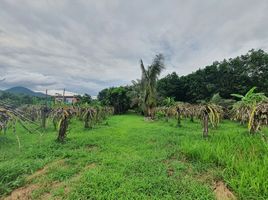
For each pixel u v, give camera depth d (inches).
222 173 210.1
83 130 565.3
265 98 341.7
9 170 225.1
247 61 1371.8
